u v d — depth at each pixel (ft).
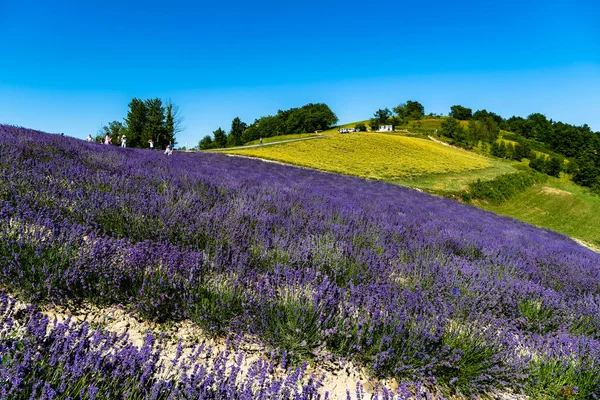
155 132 210.18
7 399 5.00
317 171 105.70
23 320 7.37
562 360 9.61
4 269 8.02
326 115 451.53
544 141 419.95
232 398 6.20
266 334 8.61
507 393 8.81
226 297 9.30
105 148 40.24
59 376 5.72
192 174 26.96
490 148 308.60
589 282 19.06
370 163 165.58
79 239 10.10
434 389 8.45
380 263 13.83
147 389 6.10
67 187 14.99
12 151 18.03
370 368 8.36
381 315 9.56
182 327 8.82
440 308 10.84
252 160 107.65
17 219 10.34
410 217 34.73
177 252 10.50
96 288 8.80
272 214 18.65
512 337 10.69
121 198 14.10
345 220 22.07
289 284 10.61
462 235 26.78
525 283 15.26
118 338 7.25
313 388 6.79
